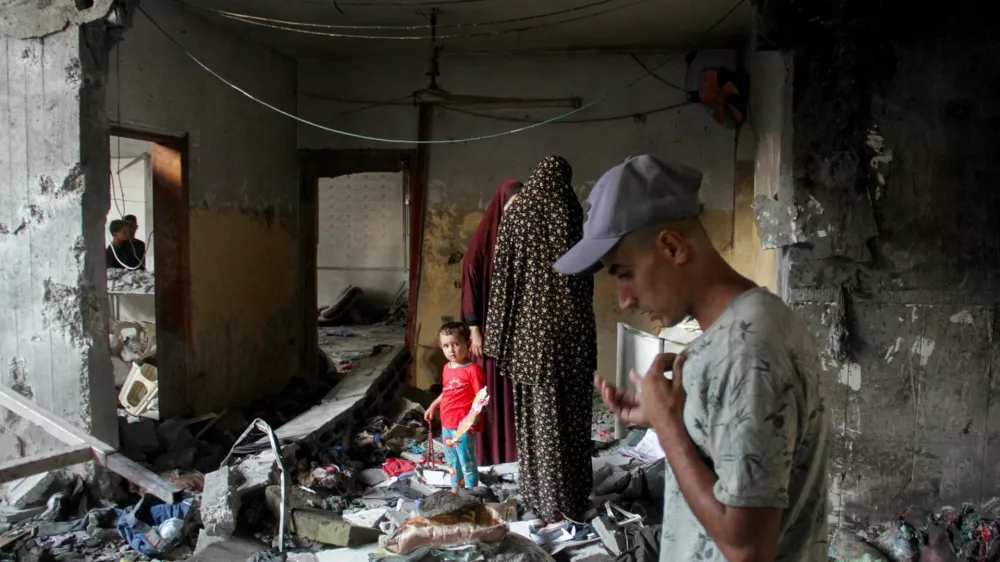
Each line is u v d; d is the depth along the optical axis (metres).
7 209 4.44
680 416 1.21
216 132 6.14
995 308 3.84
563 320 3.66
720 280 1.28
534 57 7.46
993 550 3.67
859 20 3.78
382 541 3.55
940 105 3.79
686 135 7.35
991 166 3.78
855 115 3.83
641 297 1.31
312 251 7.89
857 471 4.03
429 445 4.86
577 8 5.77
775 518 1.09
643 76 7.37
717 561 1.25
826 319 3.96
